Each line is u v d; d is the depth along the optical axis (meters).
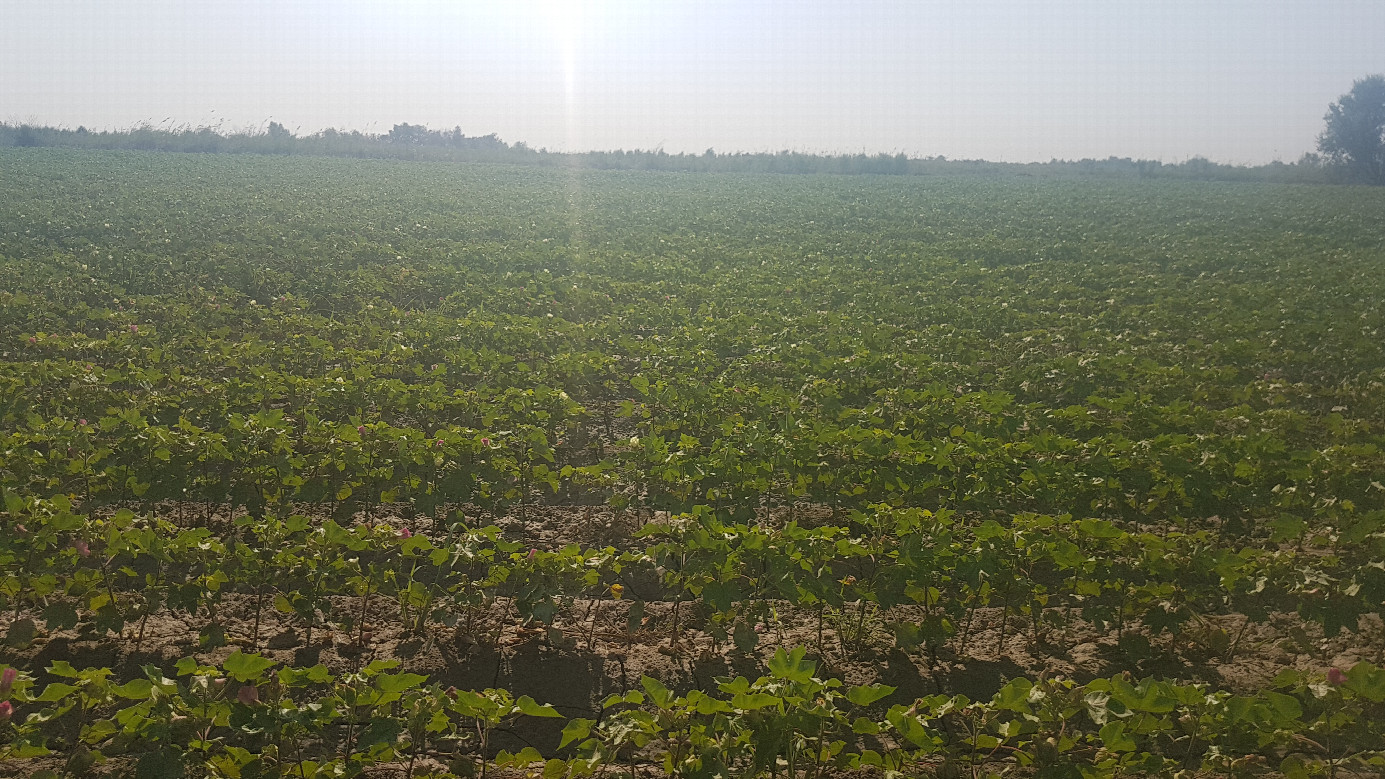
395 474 9.52
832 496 9.38
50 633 7.14
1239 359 17.16
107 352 15.07
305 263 26.84
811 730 4.97
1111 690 5.25
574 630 7.75
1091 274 28.94
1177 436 10.28
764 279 26.89
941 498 9.30
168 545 6.93
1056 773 4.91
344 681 5.20
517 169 78.06
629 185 66.44
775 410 12.34
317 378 13.35
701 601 8.38
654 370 14.33
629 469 9.62
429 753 6.02
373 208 42.34
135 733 4.94
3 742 5.71
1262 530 9.84
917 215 49.84
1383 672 5.41
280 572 6.99
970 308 22.50
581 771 5.02
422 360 16.08
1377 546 7.79
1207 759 5.25
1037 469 9.28
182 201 40.91
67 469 8.87
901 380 14.41
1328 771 5.61
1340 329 19.14
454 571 8.68
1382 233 44.94
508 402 12.13
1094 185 79.56
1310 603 6.85
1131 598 7.23
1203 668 7.30
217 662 6.92
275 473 9.03
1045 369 14.88
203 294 21.61
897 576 7.09
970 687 7.02
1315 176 96.69
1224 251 36.28
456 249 30.42
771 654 7.42
